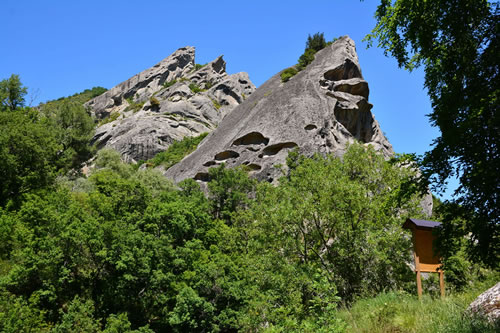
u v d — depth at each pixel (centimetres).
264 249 1612
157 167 5472
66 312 1895
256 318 1239
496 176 706
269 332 791
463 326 629
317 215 1553
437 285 1362
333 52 5097
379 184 1733
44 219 1995
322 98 4309
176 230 2402
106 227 2033
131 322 2062
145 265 1998
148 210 2366
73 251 1966
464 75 852
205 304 2116
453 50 865
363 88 4766
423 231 962
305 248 1548
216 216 3356
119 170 4150
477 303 716
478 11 816
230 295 2217
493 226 729
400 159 934
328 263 1529
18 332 1518
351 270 1438
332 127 4128
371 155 1819
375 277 1402
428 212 2648
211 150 4319
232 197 3291
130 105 10188
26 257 1831
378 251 1377
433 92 930
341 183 1498
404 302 833
